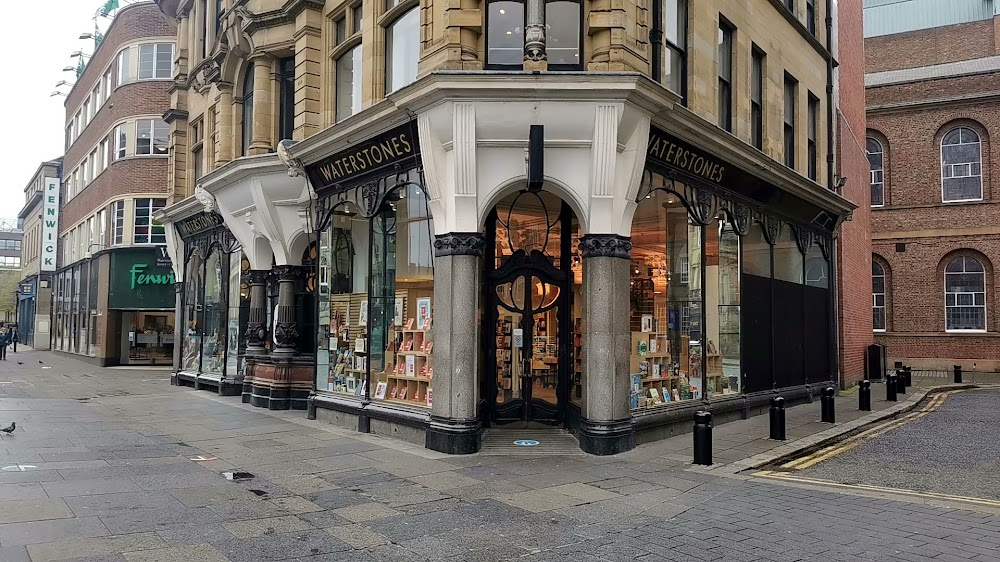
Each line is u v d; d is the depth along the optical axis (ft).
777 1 53.01
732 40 47.75
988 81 100.63
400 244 40.42
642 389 38.42
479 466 30.96
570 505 24.71
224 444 36.09
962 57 117.39
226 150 56.39
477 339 35.58
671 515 23.53
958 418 49.65
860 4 83.30
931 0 128.26
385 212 41.65
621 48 34.30
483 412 38.70
